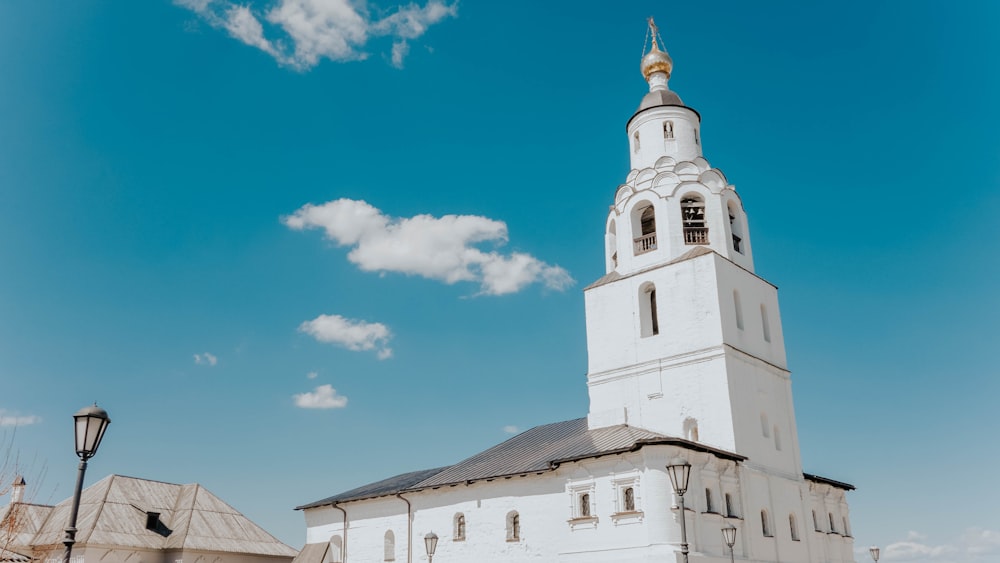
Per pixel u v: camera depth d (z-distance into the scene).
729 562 33.25
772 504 37.22
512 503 38.31
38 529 49.84
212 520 53.19
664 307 40.47
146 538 50.00
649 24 49.94
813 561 38.75
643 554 31.83
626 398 40.50
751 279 42.03
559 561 35.25
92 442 16.52
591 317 43.25
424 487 42.38
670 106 46.12
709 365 38.00
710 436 37.12
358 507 47.03
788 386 42.00
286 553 54.06
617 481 33.78
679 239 41.66
